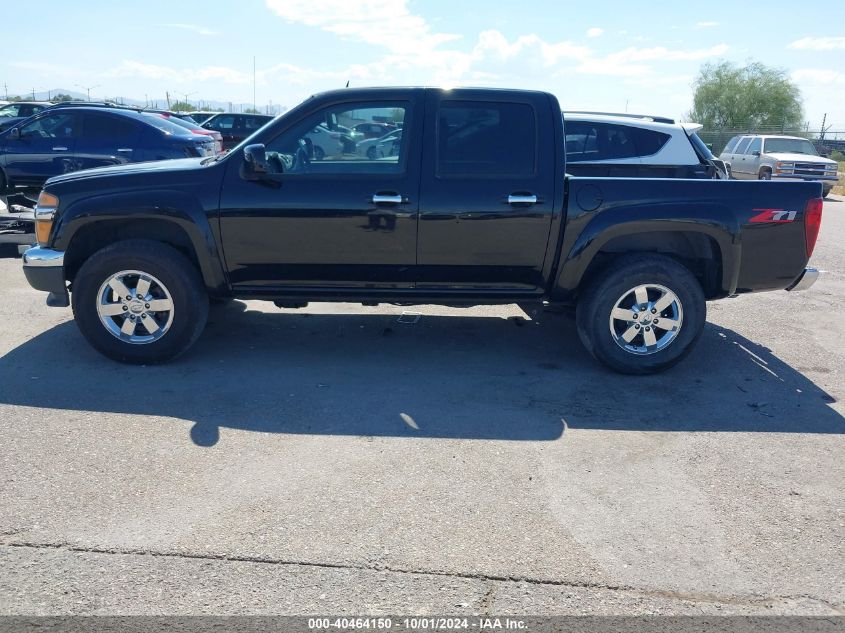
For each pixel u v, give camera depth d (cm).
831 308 780
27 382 508
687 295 535
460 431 449
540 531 343
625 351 543
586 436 446
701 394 522
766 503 374
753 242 530
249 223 522
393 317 698
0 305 693
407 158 521
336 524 343
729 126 4441
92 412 462
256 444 424
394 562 316
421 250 528
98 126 1159
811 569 321
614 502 371
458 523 347
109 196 525
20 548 319
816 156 2238
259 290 545
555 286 543
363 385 522
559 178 523
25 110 1873
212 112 2734
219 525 340
